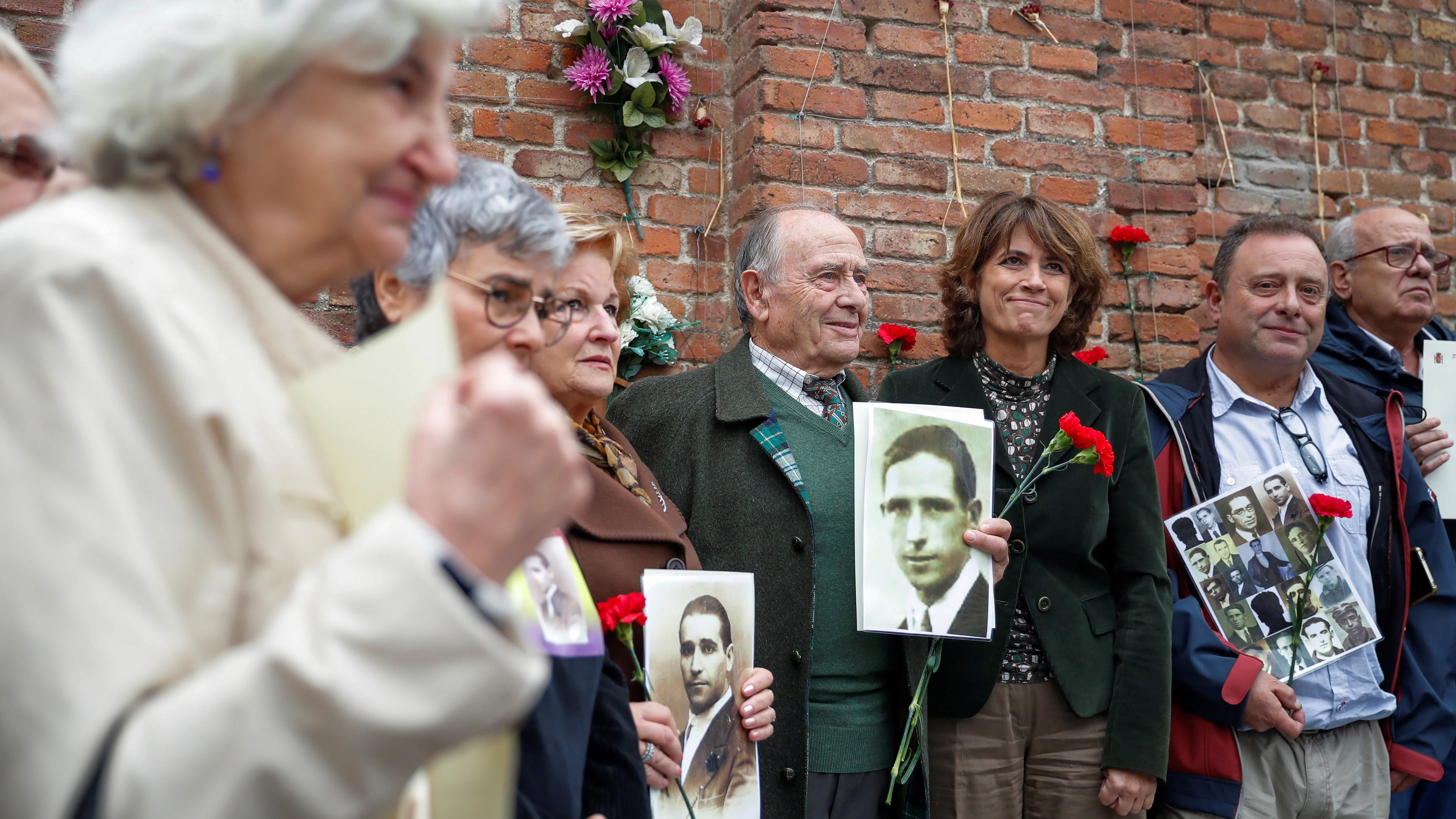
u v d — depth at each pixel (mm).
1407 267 3074
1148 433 2410
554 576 1204
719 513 2129
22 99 1238
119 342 592
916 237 3105
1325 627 2389
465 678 522
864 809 2084
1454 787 2607
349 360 682
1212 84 3676
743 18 3129
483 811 751
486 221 1349
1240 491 2441
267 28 664
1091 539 2260
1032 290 2410
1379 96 3881
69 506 544
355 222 731
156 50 664
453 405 578
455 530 548
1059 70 3305
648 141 3096
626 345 2803
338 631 517
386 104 716
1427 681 2520
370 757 514
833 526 2160
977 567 2037
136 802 502
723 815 1668
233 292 691
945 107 3172
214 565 603
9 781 521
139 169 684
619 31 3000
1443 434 2736
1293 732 2281
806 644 2031
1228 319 2689
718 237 3125
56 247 596
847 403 2387
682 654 1675
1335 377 2764
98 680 523
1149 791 2164
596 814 1287
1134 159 3348
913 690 2086
